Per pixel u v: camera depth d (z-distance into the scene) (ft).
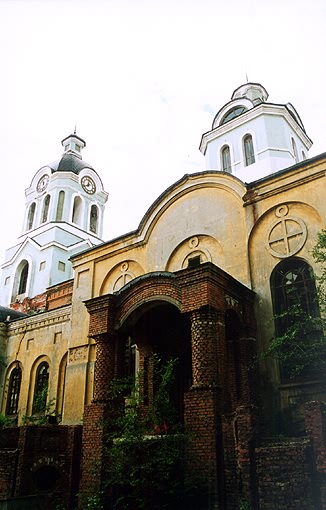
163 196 62.80
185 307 42.24
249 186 54.13
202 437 36.47
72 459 46.93
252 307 48.73
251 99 112.47
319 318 38.45
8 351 91.25
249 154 97.04
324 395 41.75
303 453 29.43
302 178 50.08
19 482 44.86
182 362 53.16
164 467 36.09
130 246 65.67
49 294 103.76
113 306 49.47
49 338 84.69
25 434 46.91
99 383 46.44
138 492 36.81
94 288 68.33
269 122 96.48
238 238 53.47
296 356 39.45
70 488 45.52
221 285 43.47
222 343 40.70
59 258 129.59
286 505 29.04
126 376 48.70
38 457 46.80
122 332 49.14
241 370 45.19
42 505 44.55
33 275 129.90
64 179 144.25
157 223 63.16
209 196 58.34
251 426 33.04
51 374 80.79
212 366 38.78
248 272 50.93
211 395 37.42
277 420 43.04
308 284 46.98
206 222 57.26
